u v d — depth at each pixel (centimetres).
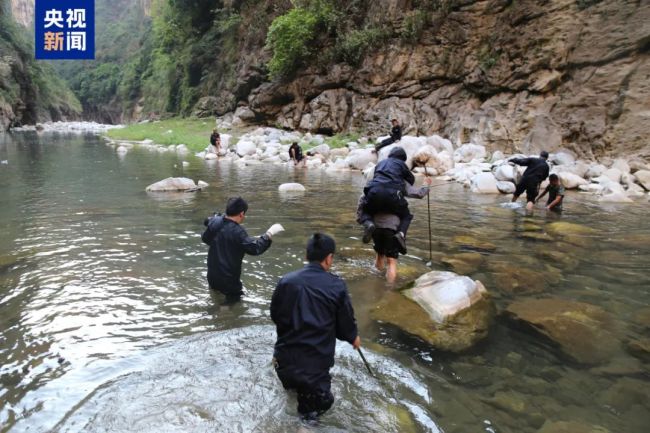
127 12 11975
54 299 422
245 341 343
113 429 245
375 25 2330
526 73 1628
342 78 2478
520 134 1577
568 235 681
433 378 301
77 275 486
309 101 2677
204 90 3959
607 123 1353
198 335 354
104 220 744
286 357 260
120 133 3225
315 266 277
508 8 1781
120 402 268
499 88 1728
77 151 2175
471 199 1020
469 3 1906
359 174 1459
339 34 2503
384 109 2177
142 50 6819
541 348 343
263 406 267
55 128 5284
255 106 2966
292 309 264
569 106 1465
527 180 912
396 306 412
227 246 426
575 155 1391
